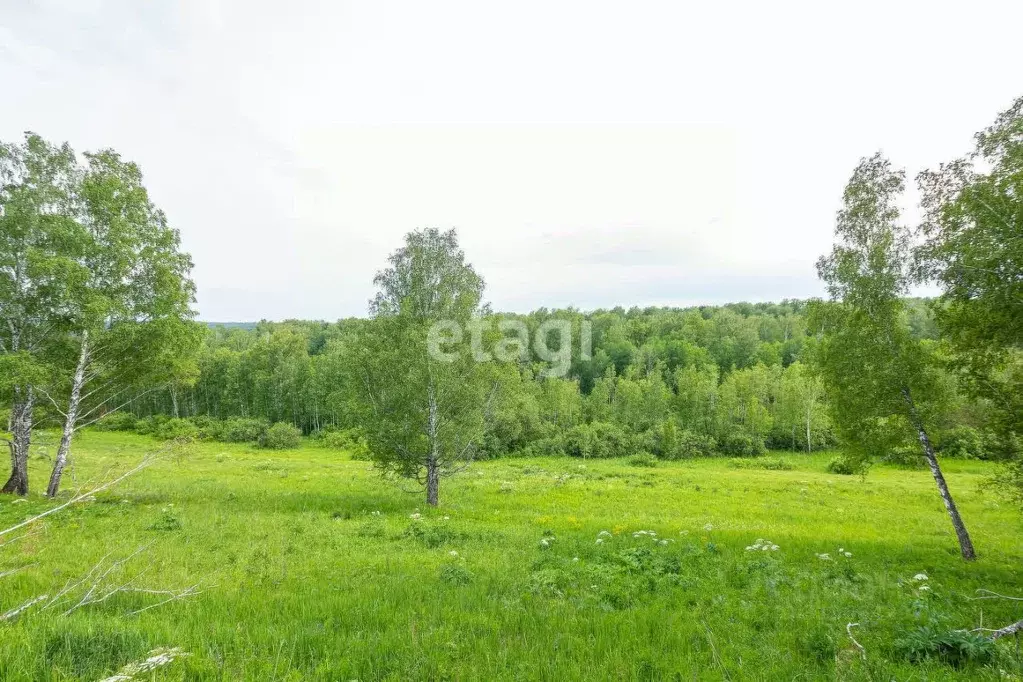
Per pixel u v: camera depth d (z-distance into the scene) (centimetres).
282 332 9388
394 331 2559
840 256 1678
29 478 2719
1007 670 634
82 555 1182
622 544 1544
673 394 8300
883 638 770
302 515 1975
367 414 2611
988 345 1395
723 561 1307
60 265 1906
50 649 593
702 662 681
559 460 5709
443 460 2631
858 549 1584
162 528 1552
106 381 2380
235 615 800
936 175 1309
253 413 8644
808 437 6575
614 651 690
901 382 1562
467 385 2497
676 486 3484
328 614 823
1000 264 1141
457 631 754
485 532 1728
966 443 4856
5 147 1998
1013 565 1453
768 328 11856
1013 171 1116
